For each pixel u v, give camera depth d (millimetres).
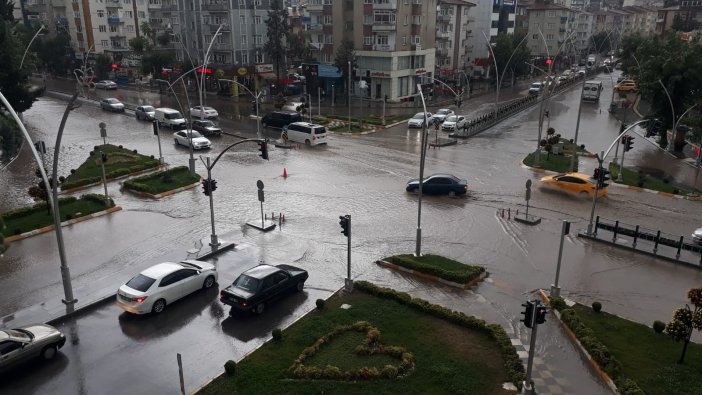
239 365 15523
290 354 16094
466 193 33688
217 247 24734
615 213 30141
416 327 17625
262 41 83625
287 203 31750
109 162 40156
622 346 16375
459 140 50875
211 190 24281
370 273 22438
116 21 98438
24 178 37125
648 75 48812
